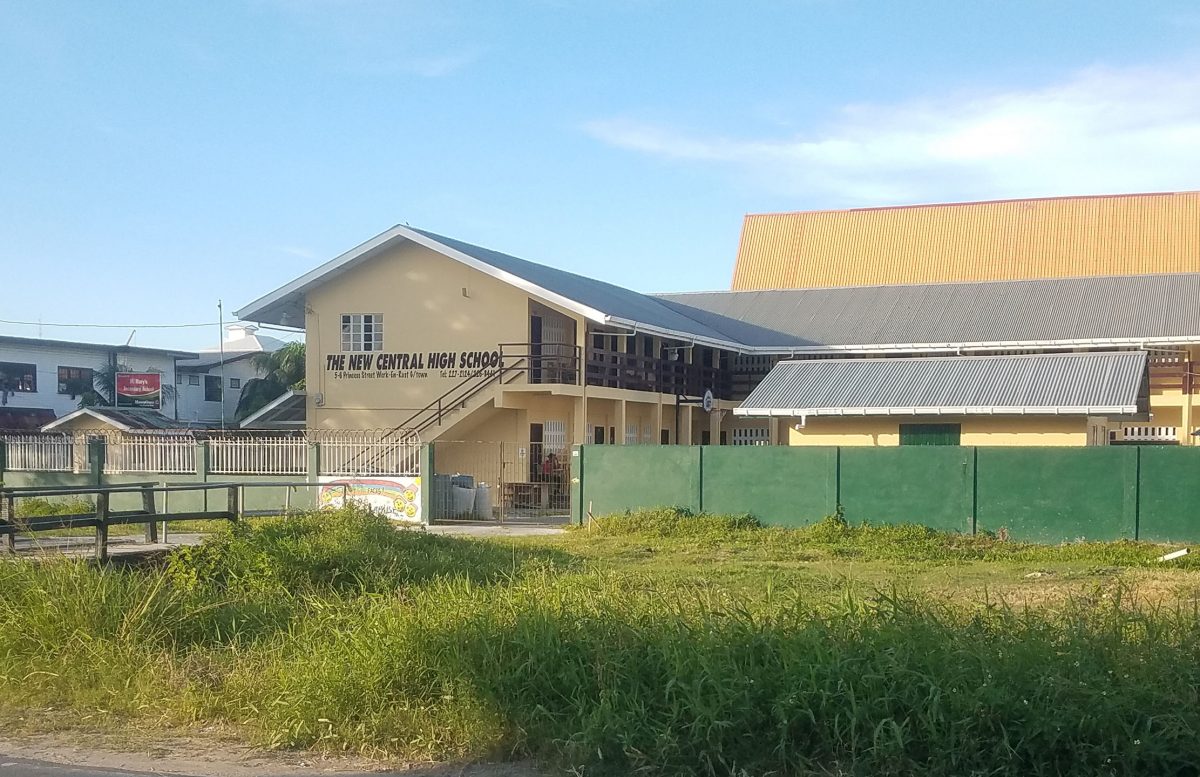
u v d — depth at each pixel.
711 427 37.94
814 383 26.64
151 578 10.90
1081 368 24.88
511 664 7.37
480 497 26.47
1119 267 47.78
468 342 31.33
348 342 32.62
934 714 6.12
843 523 21.23
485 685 7.19
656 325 32.03
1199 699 6.18
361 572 12.89
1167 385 33.25
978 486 20.98
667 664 7.01
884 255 53.22
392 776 6.70
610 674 7.07
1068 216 50.88
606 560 17.28
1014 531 20.72
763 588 11.38
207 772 6.78
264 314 34.22
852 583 12.84
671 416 36.91
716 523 21.92
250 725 7.64
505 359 30.67
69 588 9.66
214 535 13.91
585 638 7.59
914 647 6.70
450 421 29.88
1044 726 6.00
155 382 47.00
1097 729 6.00
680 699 6.65
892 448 21.61
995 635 6.99
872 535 20.36
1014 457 20.75
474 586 11.61
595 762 6.53
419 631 7.86
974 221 52.66
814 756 6.33
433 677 7.54
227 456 26.16
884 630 7.02
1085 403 22.88
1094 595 11.56
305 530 14.25
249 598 11.01
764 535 21.06
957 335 35.84
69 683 8.54
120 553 13.66
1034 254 49.97
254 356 53.47
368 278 32.41
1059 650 6.73
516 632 7.71
